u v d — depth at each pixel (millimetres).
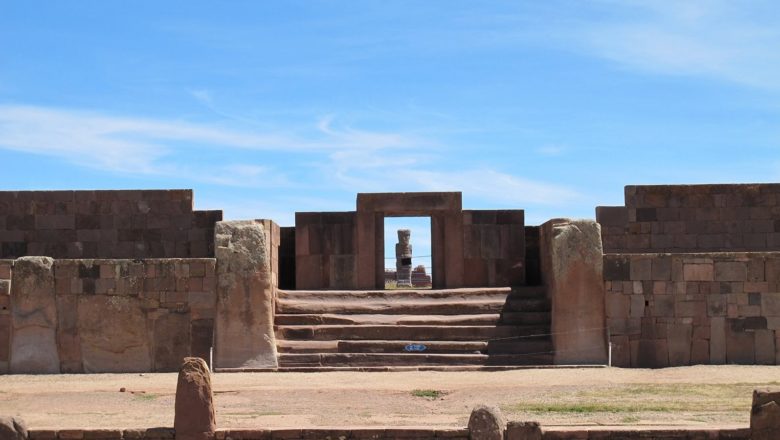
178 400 15516
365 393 20219
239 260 24203
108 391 20906
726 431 15195
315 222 28750
